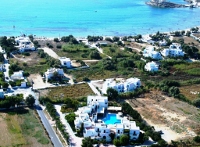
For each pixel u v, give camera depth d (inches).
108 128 7583.7
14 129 7824.8
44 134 7677.2
